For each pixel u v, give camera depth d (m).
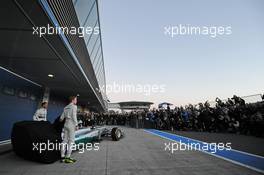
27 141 5.51
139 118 24.97
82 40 8.68
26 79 11.81
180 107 17.91
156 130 18.86
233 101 12.85
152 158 6.20
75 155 6.68
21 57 8.03
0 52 7.49
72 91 17.48
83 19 8.59
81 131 8.82
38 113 7.46
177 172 4.69
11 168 5.00
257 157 6.23
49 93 15.96
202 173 4.61
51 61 8.57
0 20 5.14
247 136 11.10
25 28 5.57
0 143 8.55
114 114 37.28
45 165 5.32
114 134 10.53
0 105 8.79
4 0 4.29
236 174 4.54
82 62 10.13
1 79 9.05
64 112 6.04
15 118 10.21
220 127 13.69
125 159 6.05
